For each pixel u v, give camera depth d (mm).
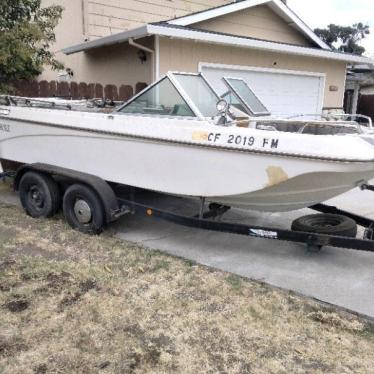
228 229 4688
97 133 5195
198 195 4633
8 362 3006
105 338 3289
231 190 4410
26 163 6176
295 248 5125
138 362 3033
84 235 5336
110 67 11227
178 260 4699
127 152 5020
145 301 3820
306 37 13734
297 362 3080
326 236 4379
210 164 4449
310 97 13734
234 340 3305
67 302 3770
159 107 5102
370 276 4434
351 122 4469
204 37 9930
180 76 5098
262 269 4555
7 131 6305
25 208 6039
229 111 4852
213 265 4637
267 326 3496
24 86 8344
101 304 3744
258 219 6117
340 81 14523
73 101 6570
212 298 3902
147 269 4453
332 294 4047
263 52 11914
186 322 3521
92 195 5191
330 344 3287
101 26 11625
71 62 12484
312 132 4949
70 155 5590
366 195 7594
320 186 4242
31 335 3301
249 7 12023
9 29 8016
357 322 3586
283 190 4320
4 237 5230
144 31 9008
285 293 4035
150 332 3375
